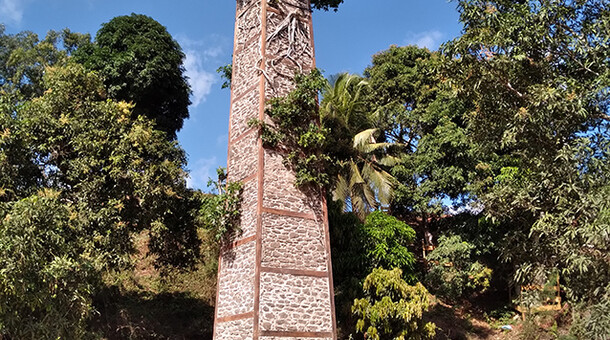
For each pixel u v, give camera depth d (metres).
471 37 11.21
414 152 24.94
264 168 14.19
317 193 14.84
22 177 15.37
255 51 16.09
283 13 16.83
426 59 28.95
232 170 15.36
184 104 27.12
